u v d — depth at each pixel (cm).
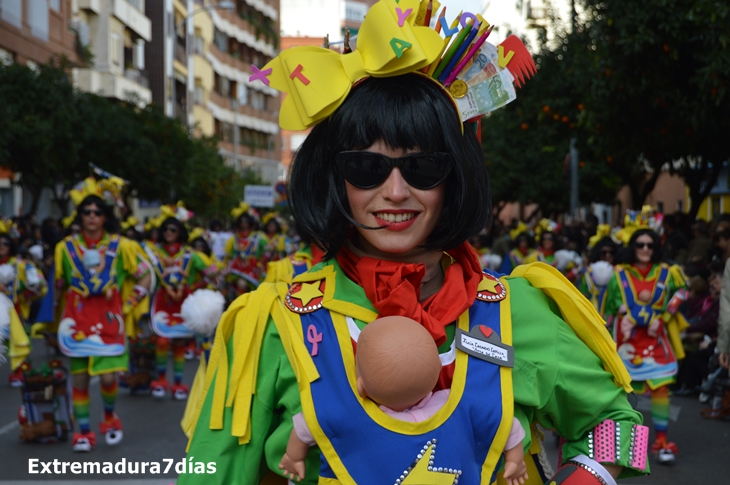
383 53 202
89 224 717
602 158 1602
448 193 210
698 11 1072
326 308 207
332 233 213
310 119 208
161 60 4338
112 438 725
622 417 214
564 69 1580
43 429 734
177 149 2667
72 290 709
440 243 211
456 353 201
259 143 6981
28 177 2120
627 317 700
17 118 1853
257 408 208
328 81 208
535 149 2897
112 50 3291
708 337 957
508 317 210
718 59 1077
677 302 698
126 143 2319
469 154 211
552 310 224
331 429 193
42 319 710
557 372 208
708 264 1084
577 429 216
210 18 5769
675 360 699
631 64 1221
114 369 712
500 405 197
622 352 705
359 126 204
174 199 2931
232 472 210
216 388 212
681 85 1238
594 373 213
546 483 220
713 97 1125
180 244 997
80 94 2056
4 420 841
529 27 1795
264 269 1595
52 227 1795
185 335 959
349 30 222
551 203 3222
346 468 191
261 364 210
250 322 211
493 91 212
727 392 843
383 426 190
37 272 1135
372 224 207
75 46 2914
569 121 1666
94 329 704
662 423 686
